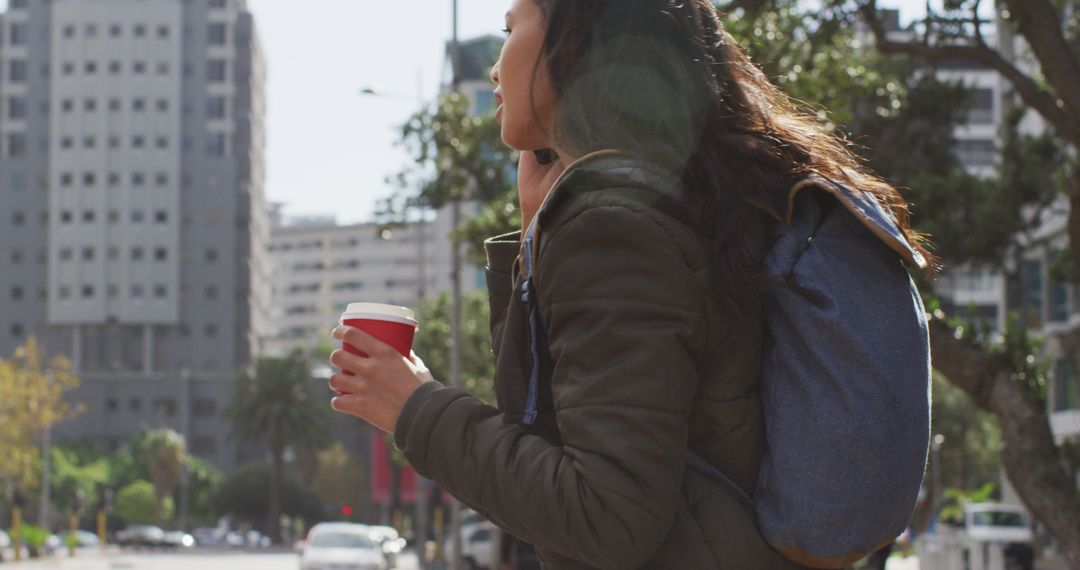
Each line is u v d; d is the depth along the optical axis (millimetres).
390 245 199125
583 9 1562
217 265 120812
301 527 105812
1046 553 38281
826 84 12531
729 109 1581
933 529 33969
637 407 1391
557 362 1469
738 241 1461
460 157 21703
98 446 116812
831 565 1444
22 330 119875
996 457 48500
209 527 113938
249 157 123625
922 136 18734
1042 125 33969
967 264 18812
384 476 64812
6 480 57875
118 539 91562
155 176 120688
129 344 119875
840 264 1487
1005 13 11602
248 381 87625
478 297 44812
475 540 34625
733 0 10906
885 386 1433
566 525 1390
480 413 1514
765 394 1490
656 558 1461
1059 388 36312
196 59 122500
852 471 1415
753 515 1468
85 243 119875
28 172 121062
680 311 1419
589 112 1522
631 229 1431
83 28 121812
